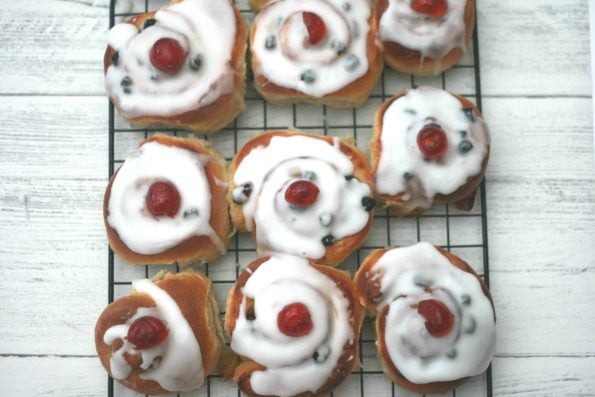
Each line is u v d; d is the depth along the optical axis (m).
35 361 0.67
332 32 0.65
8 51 0.69
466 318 0.63
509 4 0.70
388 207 0.67
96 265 0.68
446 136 0.64
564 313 0.68
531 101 0.69
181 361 0.62
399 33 0.65
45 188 0.69
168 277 0.64
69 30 0.70
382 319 0.63
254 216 0.64
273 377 0.62
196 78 0.65
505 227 0.68
